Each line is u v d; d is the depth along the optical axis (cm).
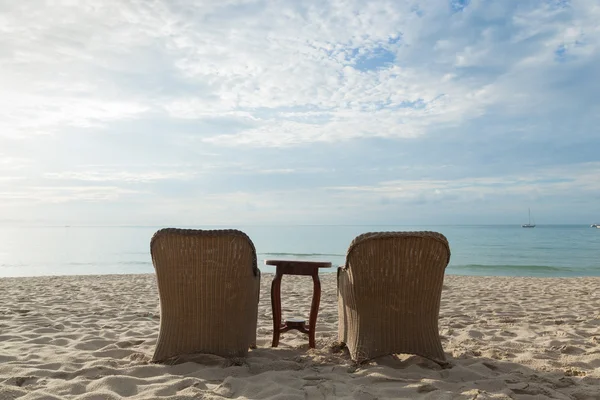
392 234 318
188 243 321
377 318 326
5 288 919
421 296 326
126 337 441
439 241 319
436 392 263
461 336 457
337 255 2606
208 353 325
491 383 286
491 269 1877
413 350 321
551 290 942
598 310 655
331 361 346
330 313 621
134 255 2558
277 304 402
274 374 300
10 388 263
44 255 2545
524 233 7175
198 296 327
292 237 5038
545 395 269
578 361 351
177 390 273
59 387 271
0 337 430
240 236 325
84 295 813
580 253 2812
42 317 558
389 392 268
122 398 254
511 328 511
